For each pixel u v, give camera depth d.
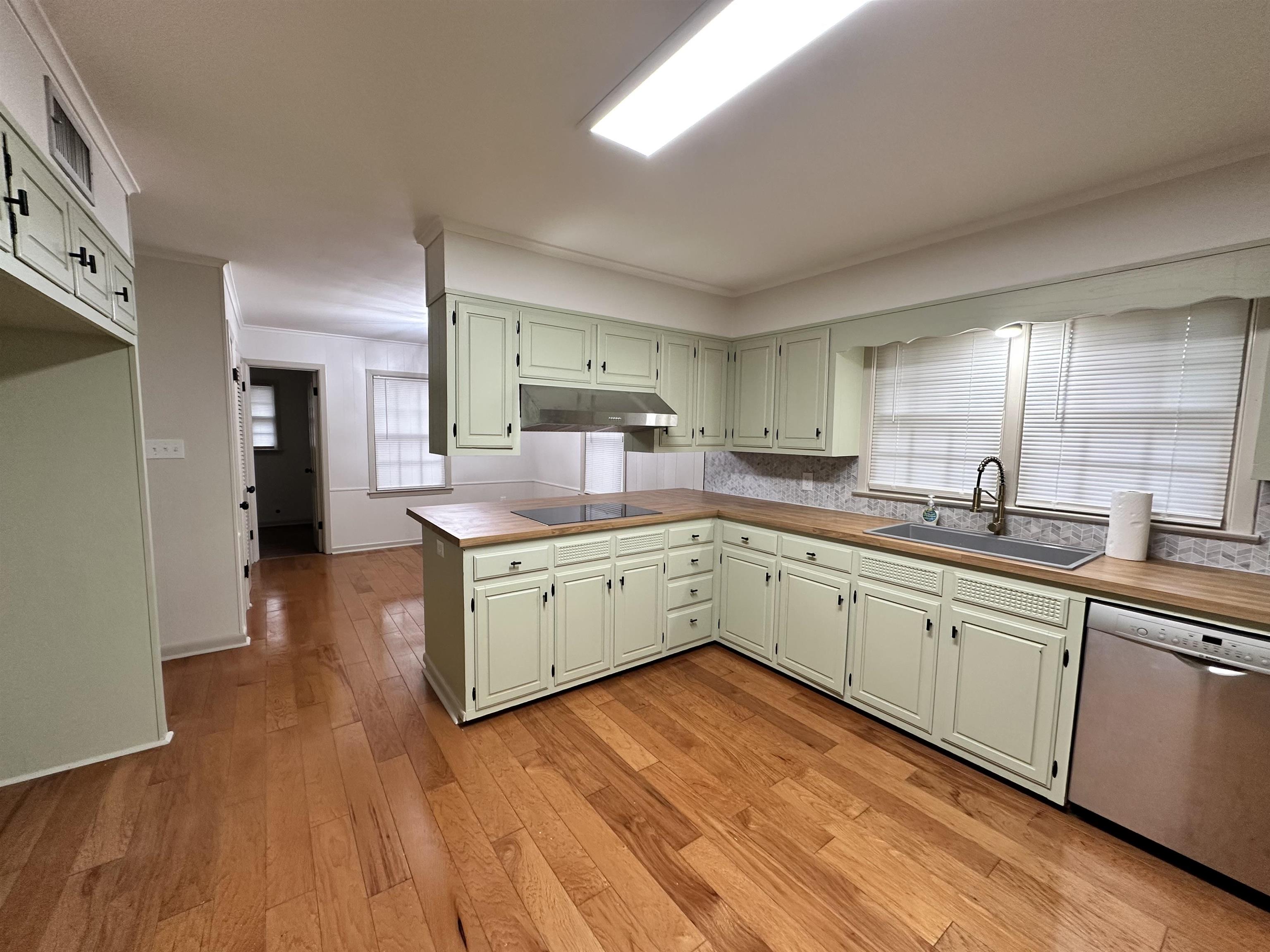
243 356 5.12
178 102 1.63
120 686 2.23
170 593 3.16
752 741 2.40
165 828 1.82
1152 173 1.98
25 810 1.90
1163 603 1.71
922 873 1.69
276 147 1.90
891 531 2.77
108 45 1.37
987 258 2.51
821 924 1.51
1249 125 1.67
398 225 2.63
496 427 2.81
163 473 3.08
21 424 2.03
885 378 3.20
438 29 1.33
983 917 1.54
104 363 2.15
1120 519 2.17
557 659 2.74
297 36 1.35
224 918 1.49
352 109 1.67
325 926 1.47
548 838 1.81
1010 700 2.08
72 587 2.13
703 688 2.90
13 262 1.20
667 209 2.41
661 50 1.39
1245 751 1.56
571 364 3.08
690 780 2.12
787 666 2.99
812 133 1.77
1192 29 1.26
